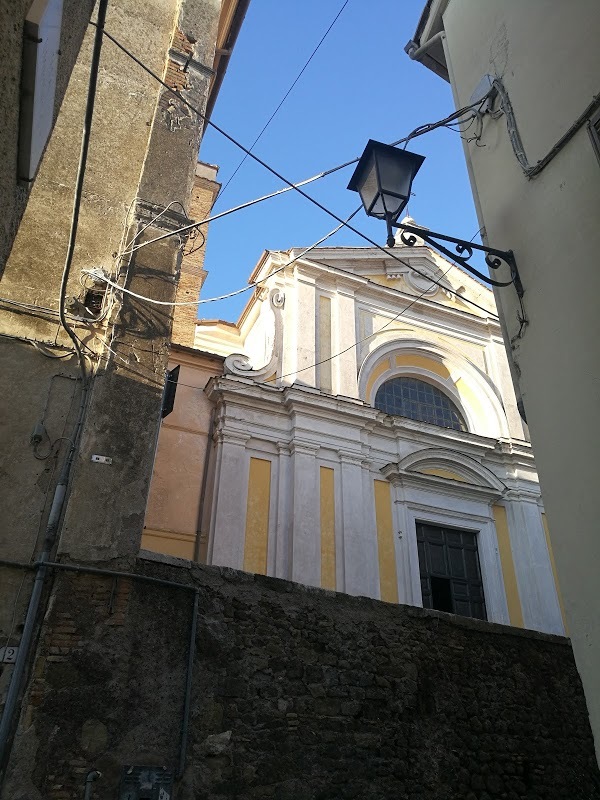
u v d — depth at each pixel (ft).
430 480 44.93
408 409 51.44
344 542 39.73
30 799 14.76
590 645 15.02
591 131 18.60
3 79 11.59
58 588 17.24
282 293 49.88
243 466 40.11
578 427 16.72
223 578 19.92
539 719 23.70
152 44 31.55
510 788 21.68
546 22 21.93
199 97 29.73
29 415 20.11
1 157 11.97
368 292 53.47
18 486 18.92
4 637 16.53
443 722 21.63
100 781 15.52
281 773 17.92
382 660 21.49
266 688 18.93
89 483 19.02
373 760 19.57
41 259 23.44
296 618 20.61
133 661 17.19
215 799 16.62
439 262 60.13
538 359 18.75
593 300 17.12
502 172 22.58
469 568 44.29
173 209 25.63
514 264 20.56
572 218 18.65
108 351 21.39
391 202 19.36
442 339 54.90
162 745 16.58
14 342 21.13
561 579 16.22
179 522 37.37
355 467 43.11
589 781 23.36
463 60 26.96
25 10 11.93
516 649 24.84
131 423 20.51
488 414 52.42
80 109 27.99
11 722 15.38
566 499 16.58
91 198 25.72
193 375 43.11
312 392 44.16
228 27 38.70
